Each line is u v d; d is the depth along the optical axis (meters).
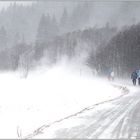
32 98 20.47
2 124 12.82
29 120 13.97
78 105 20.22
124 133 11.63
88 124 13.65
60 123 13.93
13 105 17.20
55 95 23.17
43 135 11.48
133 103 22.27
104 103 22.31
